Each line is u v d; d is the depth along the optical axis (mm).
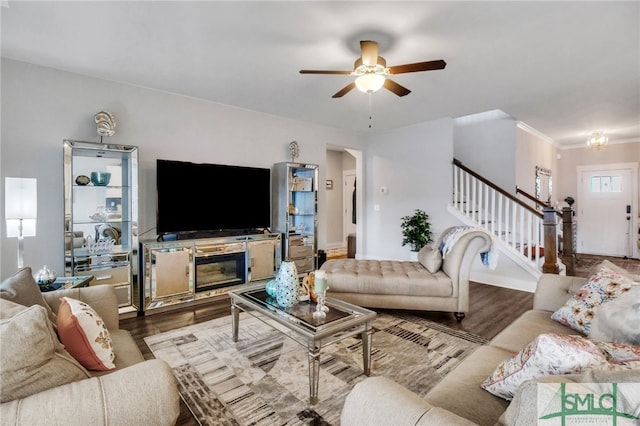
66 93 3252
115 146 3207
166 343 2695
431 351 2535
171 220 3703
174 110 3955
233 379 2143
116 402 960
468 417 1062
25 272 1648
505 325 3088
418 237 5316
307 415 1784
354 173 8172
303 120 5262
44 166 3131
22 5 2170
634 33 2551
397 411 859
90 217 3404
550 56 2961
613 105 4531
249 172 4426
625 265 6199
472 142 6109
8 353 931
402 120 5312
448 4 2188
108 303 1916
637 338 1239
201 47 2785
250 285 4188
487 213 4922
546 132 6441
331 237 8195
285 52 2875
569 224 4527
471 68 3219
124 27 2463
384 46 2766
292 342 2709
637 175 6930
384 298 3209
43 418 884
